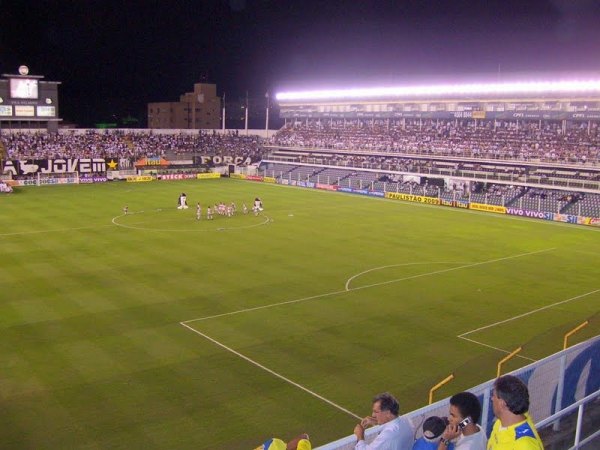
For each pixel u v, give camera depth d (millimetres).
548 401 12844
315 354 23516
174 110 152125
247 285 33312
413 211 63969
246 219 56125
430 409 9312
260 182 89812
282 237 47750
